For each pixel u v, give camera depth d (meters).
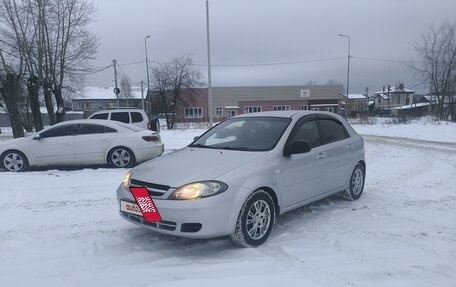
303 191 5.62
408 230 5.40
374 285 3.76
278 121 5.89
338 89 65.00
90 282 3.93
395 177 9.35
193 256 4.56
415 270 4.09
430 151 15.22
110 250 4.83
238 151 5.33
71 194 7.84
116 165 10.90
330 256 4.49
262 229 4.91
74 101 93.19
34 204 7.08
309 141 5.89
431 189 7.99
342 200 7.00
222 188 4.50
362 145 7.15
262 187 4.91
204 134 6.43
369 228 5.49
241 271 4.10
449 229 5.45
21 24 25.05
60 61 28.08
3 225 5.85
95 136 10.83
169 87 49.81
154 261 4.45
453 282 3.83
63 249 4.87
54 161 10.65
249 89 62.12
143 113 15.73
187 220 4.37
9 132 43.28
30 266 4.37
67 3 27.61
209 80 27.02
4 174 10.04
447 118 39.47
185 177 4.60
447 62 39.62
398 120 36.62
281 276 3.95
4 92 24.11
